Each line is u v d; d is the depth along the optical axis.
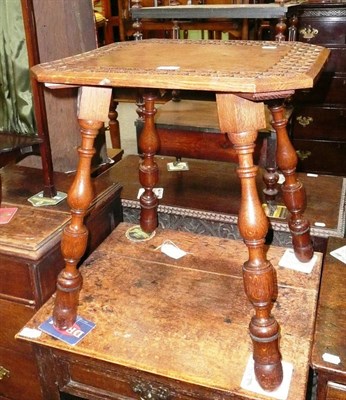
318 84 2.41
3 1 1.27
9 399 1.25
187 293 1.09
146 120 1.25
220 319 1.01
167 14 1.58
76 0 1.44
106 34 3.57
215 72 0.77
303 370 0.89
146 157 1.28
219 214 1.46
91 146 0.93
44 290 1.09
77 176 0.94
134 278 1.15
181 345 0.95
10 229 1.13
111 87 0.88
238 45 1.09
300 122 2.52
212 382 0.86
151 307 1.05
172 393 0.92
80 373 0.99
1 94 1.37
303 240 1.17
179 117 1.65
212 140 1.54
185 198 1.57
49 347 0.97
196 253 1.24
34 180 1.41
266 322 0.83
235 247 1.26
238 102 0.76
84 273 1.17
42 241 1.07
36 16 1.31
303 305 1.04
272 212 1.42
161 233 1.34
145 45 1.14
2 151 1.20
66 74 0.83
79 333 0.98
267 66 0.81
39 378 1.05
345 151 2.52
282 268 1.17
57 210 1.22
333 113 2.46
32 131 1.36
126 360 0.92
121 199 1.54
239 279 1.14
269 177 1.41
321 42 2.31
